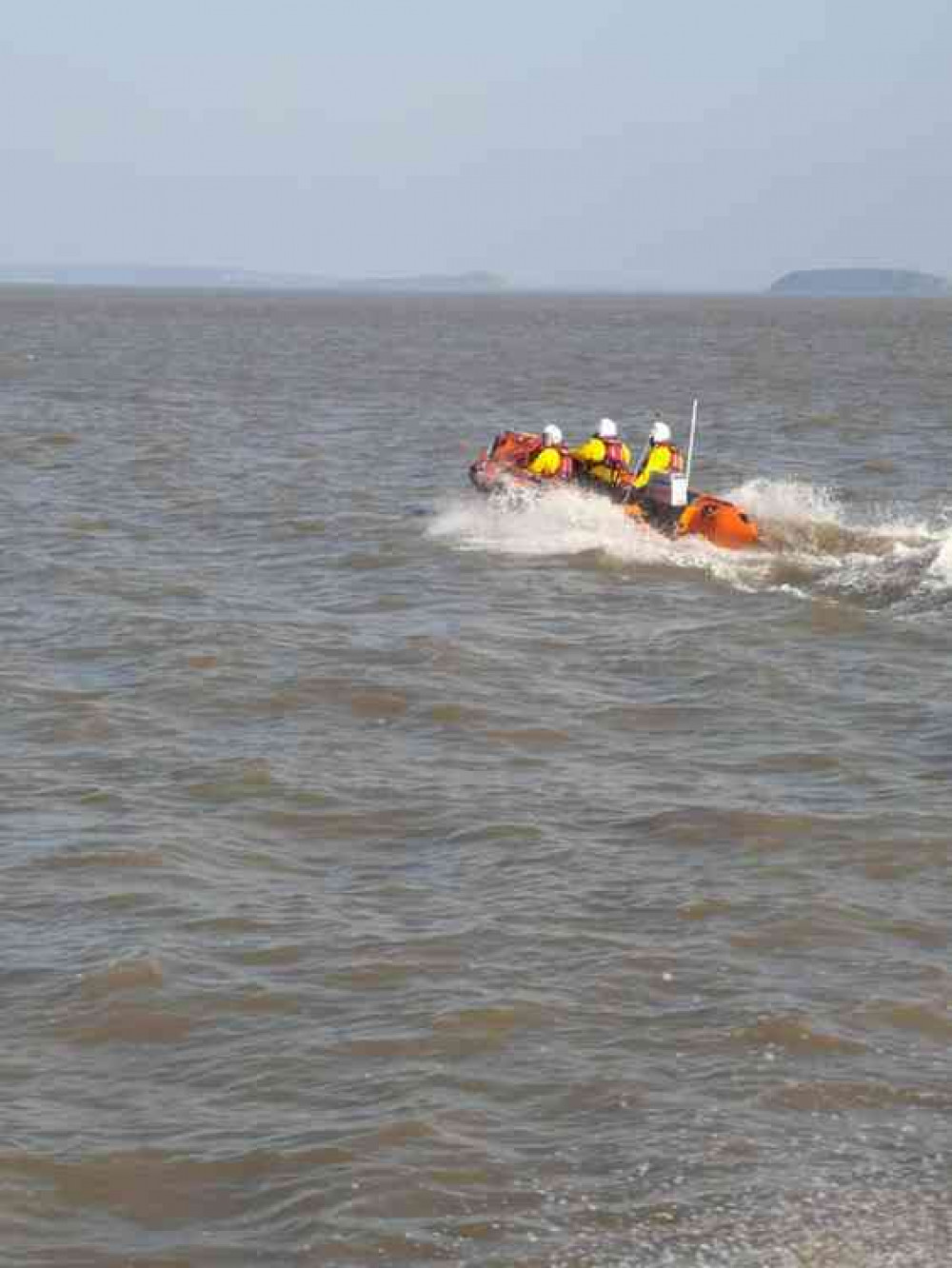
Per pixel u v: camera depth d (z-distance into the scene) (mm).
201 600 17297
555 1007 8141
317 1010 8156
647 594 17688
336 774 11695
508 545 20281
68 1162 6852
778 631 16000
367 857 10195
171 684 13883
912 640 15672
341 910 9359
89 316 126562
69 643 15336
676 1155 6797
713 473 28766
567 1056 7672
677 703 13531
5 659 14727
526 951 8789
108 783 11484
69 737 12531
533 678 14273
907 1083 7387
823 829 10562
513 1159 6809
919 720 13109
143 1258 6238
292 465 28859
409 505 23938
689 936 8969
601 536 20156
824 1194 6461
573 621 16453
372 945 8867
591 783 11555
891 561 18969
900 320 132125
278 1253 6242
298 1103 7301
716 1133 6965
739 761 12070
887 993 8266
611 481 21938
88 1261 6223
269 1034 7926
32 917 9281
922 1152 6785
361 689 13781
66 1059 7730
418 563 19344
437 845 10375
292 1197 6594
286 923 9172
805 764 11977
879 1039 7816
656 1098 7277
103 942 8906
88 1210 6551
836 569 18719
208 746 12320
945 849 10211
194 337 87375
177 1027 8000
